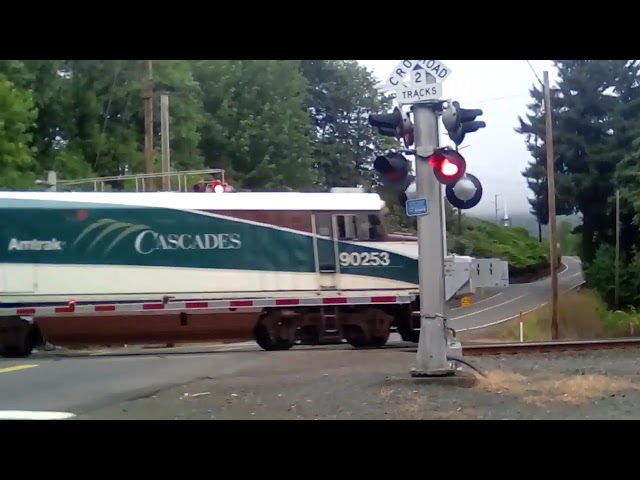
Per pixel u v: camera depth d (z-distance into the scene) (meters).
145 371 15.15
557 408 9.97
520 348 18.27
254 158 55.16
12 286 20.12
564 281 76.31
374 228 21.72
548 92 36.03
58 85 39.97
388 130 12.10
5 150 31.59
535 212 74.38
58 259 20.30
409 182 11.97
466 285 12.26
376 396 10.89
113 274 20.41
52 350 23.88
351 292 21.38
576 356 16.94
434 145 11.90
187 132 46.72
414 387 11.52
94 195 20.67
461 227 83.38
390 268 21.64
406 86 11.87
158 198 20.83
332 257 21.36
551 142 35.72
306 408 10.16
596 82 67.19
